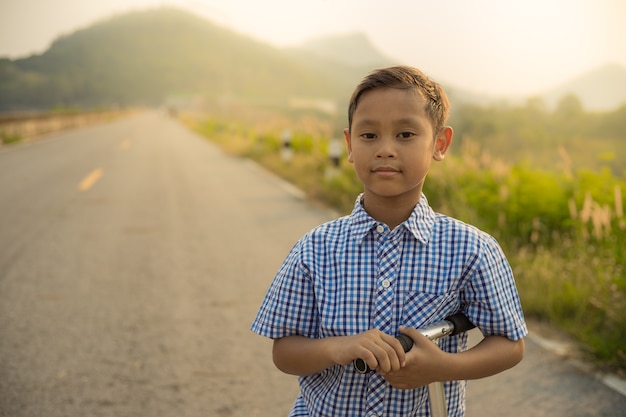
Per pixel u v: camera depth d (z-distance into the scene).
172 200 10.05
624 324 3.82
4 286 5.27
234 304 4.82
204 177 13.29
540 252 5.31
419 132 1.31
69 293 5.08
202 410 3.11
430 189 7.43
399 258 1.38
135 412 3.08
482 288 1.37
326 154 13.19
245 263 6.07
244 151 19.48
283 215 8.72
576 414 3.00
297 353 1.36
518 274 4.88
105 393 3.29
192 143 26.02
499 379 3.42
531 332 4.07
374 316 1.36
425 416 1.42
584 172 6.23
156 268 5.88
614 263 4.68
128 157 18.12
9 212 8.77
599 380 3.35
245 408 3.14
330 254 1.41
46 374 3.52
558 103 29.34
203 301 4.89
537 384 3.33
